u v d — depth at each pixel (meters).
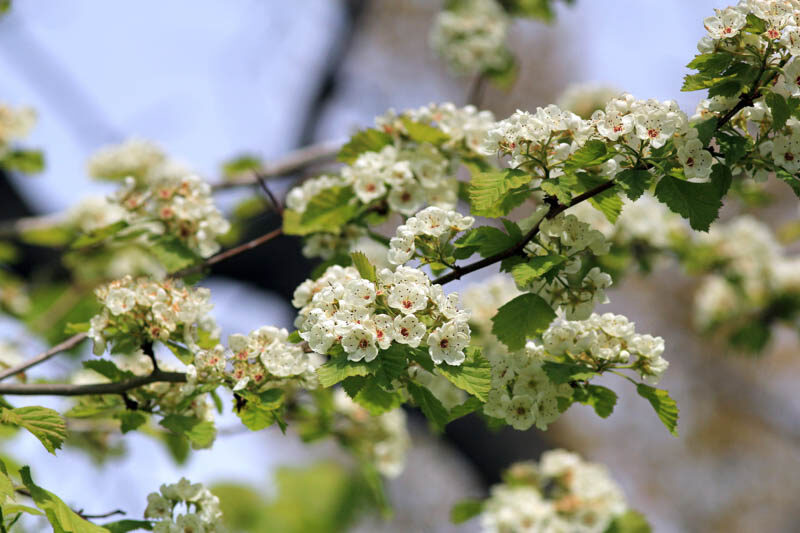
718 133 5.05
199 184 7.20
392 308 4.74
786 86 4.84
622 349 5.36
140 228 7.29
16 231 11.72
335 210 7.25
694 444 25.77
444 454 22.14
